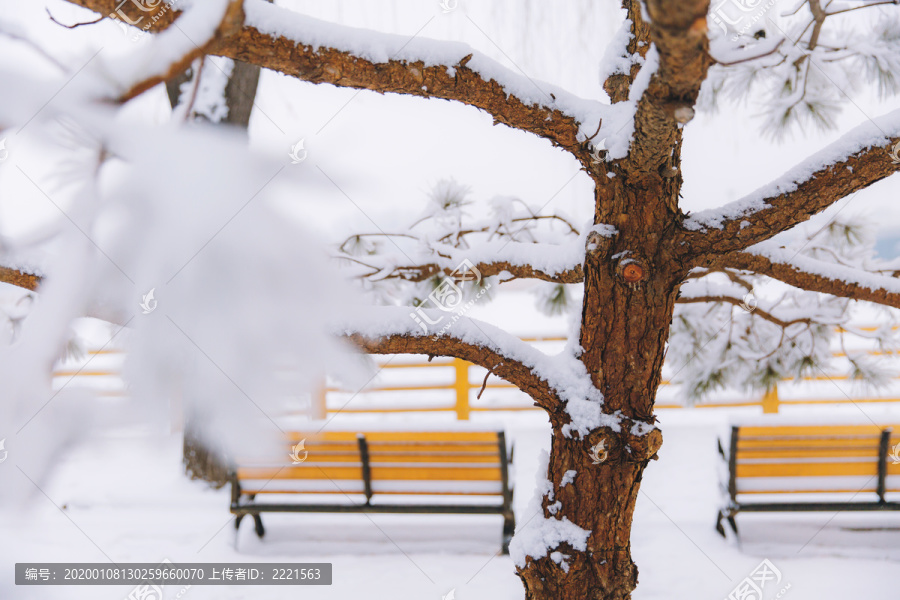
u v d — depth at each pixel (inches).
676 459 229.5
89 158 16.3
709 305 178.1
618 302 81.2
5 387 14.9
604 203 81.0
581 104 74.7
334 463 161.8
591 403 83.3
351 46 61.2
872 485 155.6
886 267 147.8
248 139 18.0
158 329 15.7
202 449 16.5
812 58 132.5
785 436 153.7
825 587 137.9
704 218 78.2
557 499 87.4
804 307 164.9
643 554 158.2
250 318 16.0
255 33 56.6
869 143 69.4
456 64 67.0
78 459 15.7
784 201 73.2
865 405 281.3
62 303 15.2
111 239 15.8
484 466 158.4
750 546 160.4
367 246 151.4
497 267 133.4
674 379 183.9
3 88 15.3
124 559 153.6
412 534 171.3
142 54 17.8
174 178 16.4
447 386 265.4
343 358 16.9
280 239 16.7
